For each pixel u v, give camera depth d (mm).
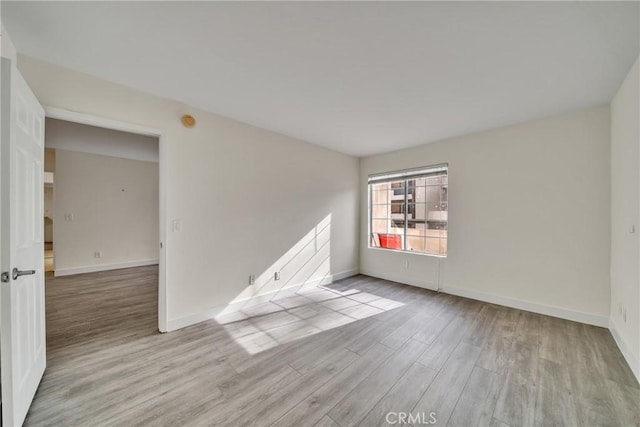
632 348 1992
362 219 4941
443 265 3867
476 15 1464
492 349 2277
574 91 2369
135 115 2381
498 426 1463
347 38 1681
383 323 2807
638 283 1889
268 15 1488
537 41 1680
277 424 1469
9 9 1427
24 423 1453
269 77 2168
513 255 3234
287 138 3688
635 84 1938
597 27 1543
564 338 2461
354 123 3178
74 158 4996
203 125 2828
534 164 3074
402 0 1366
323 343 2383
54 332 2568
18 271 1355
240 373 1932
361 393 1727
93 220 5195
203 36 1677
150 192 5930
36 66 1933
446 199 4094
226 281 3051
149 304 3355
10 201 1286
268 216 3473
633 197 2010
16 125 1378
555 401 1651
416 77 2141
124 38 1700
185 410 1567
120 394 1695
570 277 2865
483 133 3457
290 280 3754
